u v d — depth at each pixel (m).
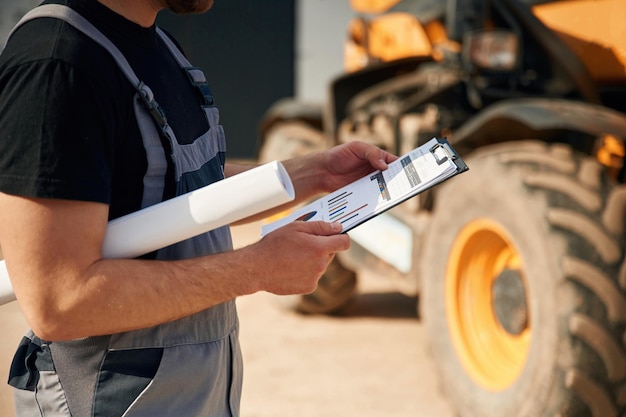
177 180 1.53
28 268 1.36
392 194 1.60
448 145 1.65
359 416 3.86
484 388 3.44
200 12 1.58
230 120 10.75
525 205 3.15
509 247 3.47
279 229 1.52
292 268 1.49
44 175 1.33
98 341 1.50
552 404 3.01
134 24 1.52
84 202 1.36
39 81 1.35
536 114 3.31
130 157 1.48
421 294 3.90
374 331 5.13
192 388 1.57
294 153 5.19
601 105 3.84
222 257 1.48
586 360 2.94
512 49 3.88
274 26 10.62
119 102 1.42
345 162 1.92
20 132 1.34
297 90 10.73
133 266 1.42
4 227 1.36
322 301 5.34
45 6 1.44
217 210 1.48
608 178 3.18
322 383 4.26
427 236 3.87
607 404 2.96
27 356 1.57
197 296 1.45
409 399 4.05
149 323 1.43
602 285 2.95
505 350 3.52
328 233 1.54
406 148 4.37
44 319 1.38
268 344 4.87
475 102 4.29
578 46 3.66
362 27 5.54
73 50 1.37
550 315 3.01
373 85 4.98
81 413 1.52
